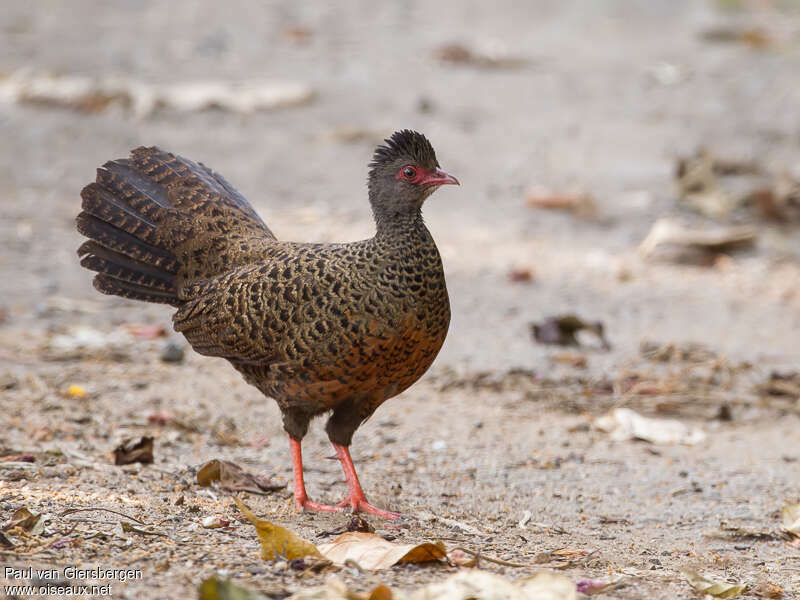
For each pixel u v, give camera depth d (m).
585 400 11.68
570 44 28.30
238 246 8.99
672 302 14.88
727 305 14.80
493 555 7.51
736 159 19.83
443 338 8.25
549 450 10.34
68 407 10.55
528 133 21.56
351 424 8.51
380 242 8.08
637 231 17.41
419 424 10.90
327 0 32.88
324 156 20.06
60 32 27.48
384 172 8.20
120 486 8.53
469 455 10.12
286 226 16.70
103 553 6.91
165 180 9.52
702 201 18.06
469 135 21.36
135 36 27.42
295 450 8.57
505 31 29.67
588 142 21.11
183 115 21.72
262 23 29.55
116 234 9.27
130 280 9.26
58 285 14.52
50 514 7.57
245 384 11.71
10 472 8.60
